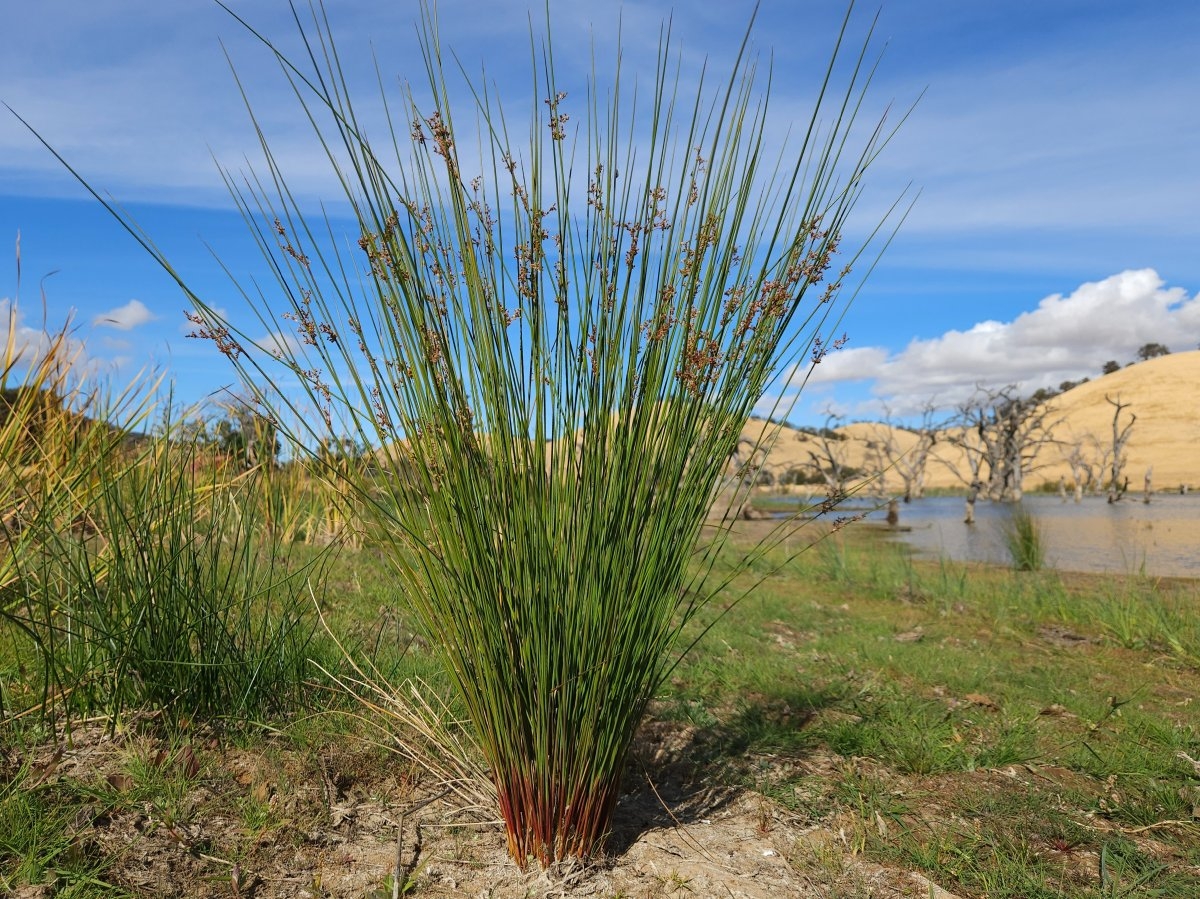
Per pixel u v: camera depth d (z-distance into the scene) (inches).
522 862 88.1
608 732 86.6
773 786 115.6
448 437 77.6
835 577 359.9
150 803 90.6
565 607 82.4
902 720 145.4
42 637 107.7
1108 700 174.9
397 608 166.2
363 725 115.2
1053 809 112.8
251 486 135.3
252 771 100.8
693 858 93.2
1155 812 115.3
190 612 114.7
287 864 86.9
